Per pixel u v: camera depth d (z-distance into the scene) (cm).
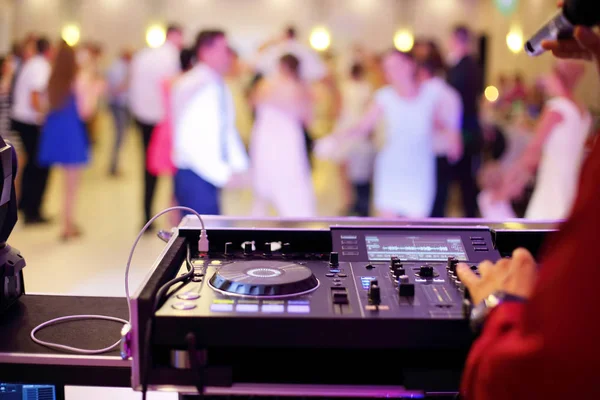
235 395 109
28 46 525
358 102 544
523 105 581
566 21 76
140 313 94
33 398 113
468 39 511
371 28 781
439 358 100
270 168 509
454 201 593
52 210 598
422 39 513
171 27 493
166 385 97
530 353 61
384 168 530
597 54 67
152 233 514
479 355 72
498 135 550
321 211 624
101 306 133
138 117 502
